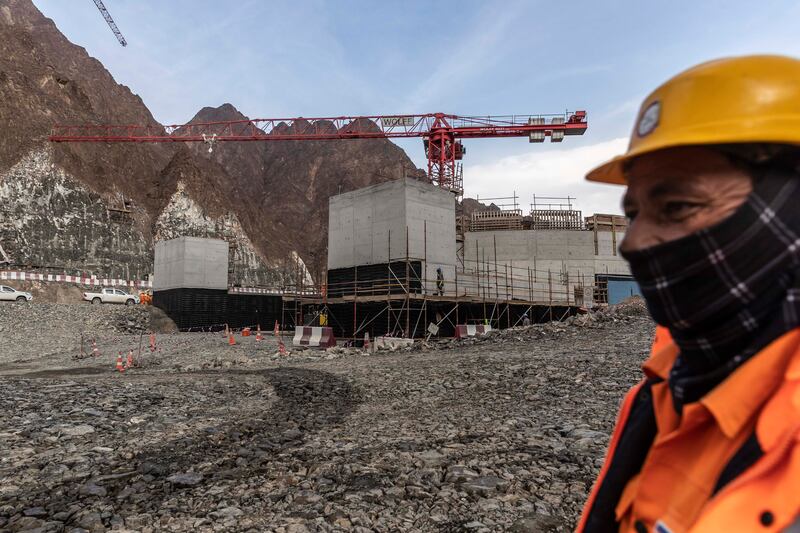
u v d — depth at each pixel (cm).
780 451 56
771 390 64
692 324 74
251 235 11475
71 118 8025
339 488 467
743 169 68
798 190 68
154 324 3475
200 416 807
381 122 6519
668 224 73
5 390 1014
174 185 9150
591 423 683
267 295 4031
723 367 73
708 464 70
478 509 411
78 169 7300
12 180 6300
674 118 71
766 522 54
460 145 6412
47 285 5506
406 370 1292
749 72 68
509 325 2883
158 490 469
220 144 19862
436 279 2530
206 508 423
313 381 1175
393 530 377
